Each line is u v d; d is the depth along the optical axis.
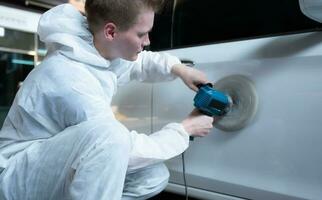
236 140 1.19
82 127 0.92
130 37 1.00
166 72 1.26
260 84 1.13
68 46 1.00
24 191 0.97
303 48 1.06
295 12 1.17
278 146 1.09
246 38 1.21
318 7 0.94
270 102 1.11
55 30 1.03
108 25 0.99
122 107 1.51
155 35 1.57
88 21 1.03
